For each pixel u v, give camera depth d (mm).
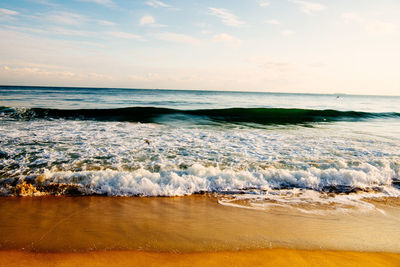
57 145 6910
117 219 3354
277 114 16219
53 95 36312
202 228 3184
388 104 38656
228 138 8477
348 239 3043
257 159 6121
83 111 13523
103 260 2521
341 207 3943
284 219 3502
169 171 5012
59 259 2527
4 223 3146
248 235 3049
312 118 15266
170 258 2574
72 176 4543
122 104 22750
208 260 2557
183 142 7723
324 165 5746
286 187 4621
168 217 3451
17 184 4238
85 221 3273
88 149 6609
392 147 7613
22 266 2416
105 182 4379
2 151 6160
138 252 2656
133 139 7941
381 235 3162
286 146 7512
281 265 2518
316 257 2670
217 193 4316
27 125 9859
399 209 3932
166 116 14094
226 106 23734
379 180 4992
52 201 3828
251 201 4062
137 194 4168
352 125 12742
